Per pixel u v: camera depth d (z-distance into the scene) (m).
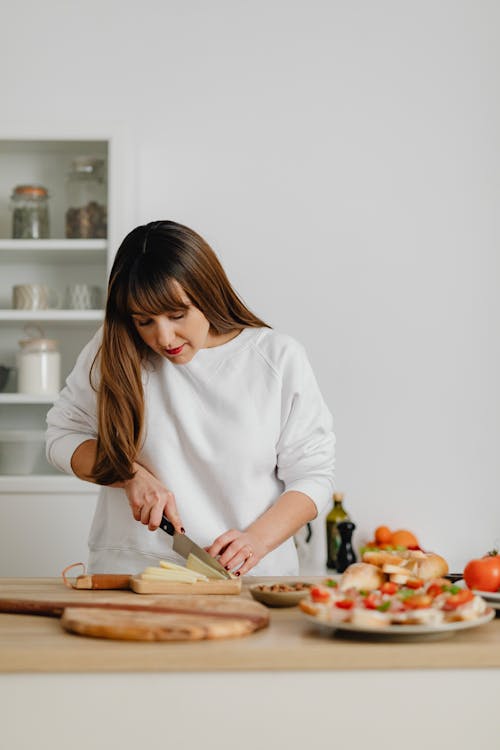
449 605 1.13
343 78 3.29
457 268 3.27
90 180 3.04
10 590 1.52
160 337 1.66
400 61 3.28
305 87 3.29
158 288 1.60
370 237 3.27
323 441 1.82
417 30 3.28
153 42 3.28
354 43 3.28
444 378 3.25
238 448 1.76
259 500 1.78
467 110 3.28
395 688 1.06
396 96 3.29
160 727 1.05
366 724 1.06
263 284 3.25
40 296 3.04
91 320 3.04
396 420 3.24
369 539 3.20
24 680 1.06
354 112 3.29
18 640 1.12
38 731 1.05
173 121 3.27
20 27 3.28
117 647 1.07
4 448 2.99
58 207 3.07
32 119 3.25
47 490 2.96
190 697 1.06
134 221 3.12
